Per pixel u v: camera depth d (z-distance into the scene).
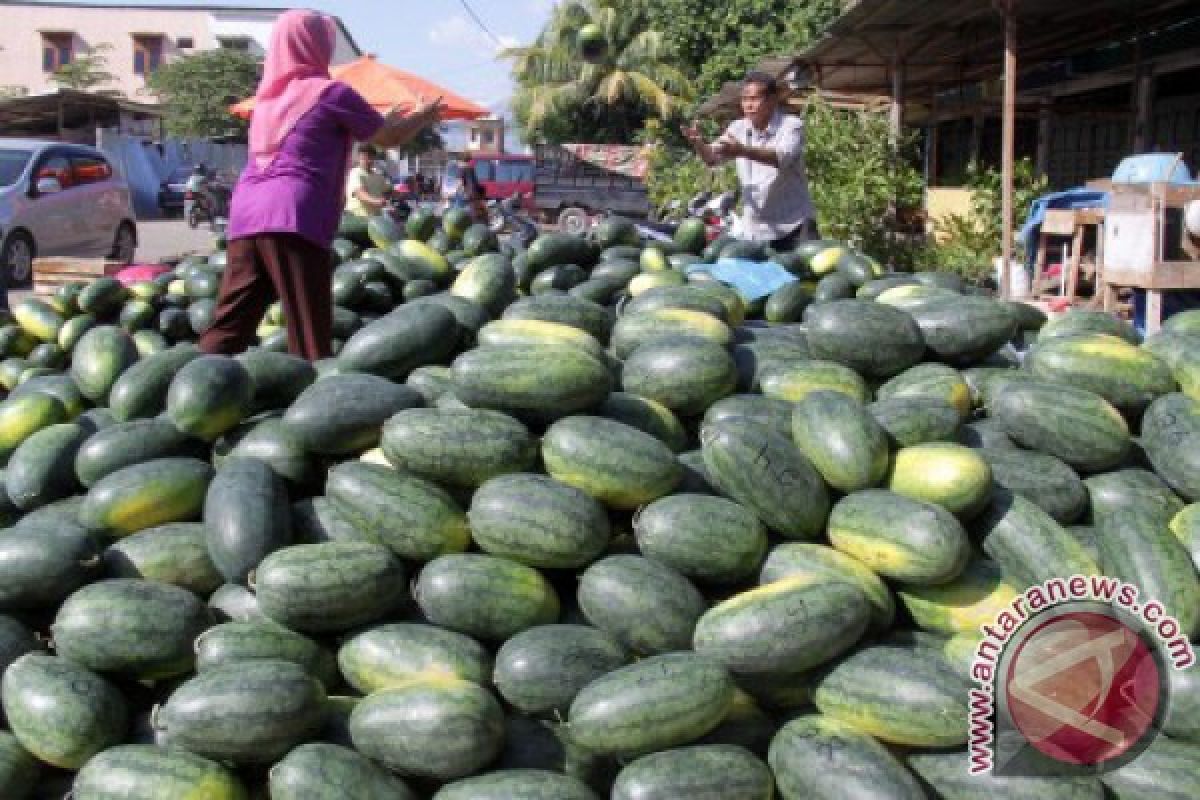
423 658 3.65
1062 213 11.88
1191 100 17.88
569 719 3.46
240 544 4.00
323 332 7.05
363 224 9.06
